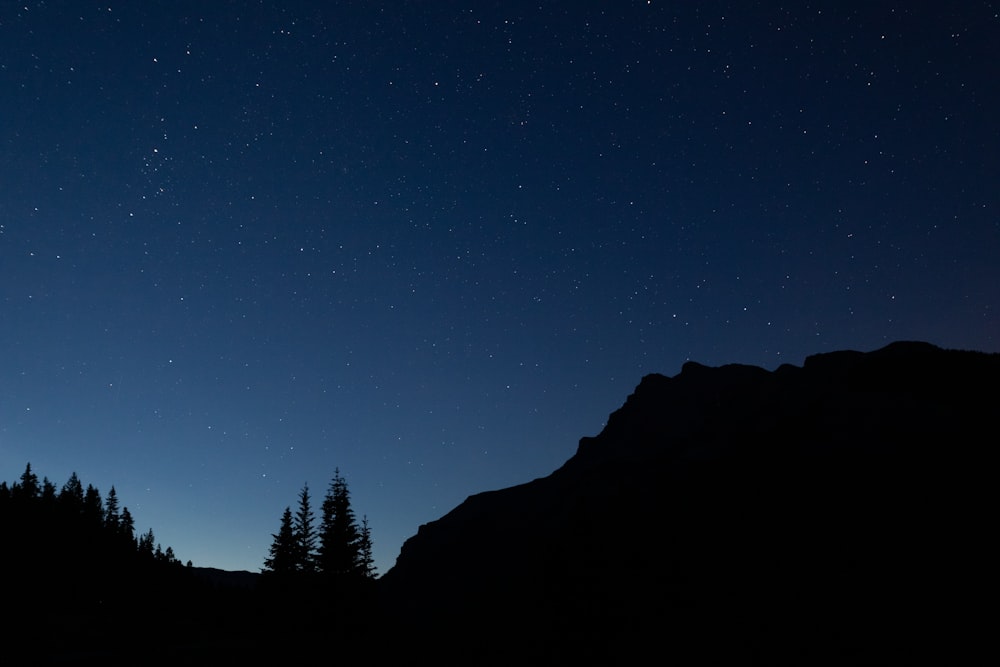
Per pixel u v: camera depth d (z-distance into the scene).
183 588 73.88
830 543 40.12
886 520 41.22
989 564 33.47
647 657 30.77
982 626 28.55
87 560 70.50
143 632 48.03
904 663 27.16
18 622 45.31
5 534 65.12
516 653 34.78
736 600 35.06
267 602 49.50
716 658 29.97
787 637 30.92
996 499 40.09
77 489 88.12
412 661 38.66
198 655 42.47
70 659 39.47
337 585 45.47
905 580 33.97
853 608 32.41
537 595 37.31
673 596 35.38
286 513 54.47
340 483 48.81
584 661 31.70
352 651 42.22
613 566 37.06
